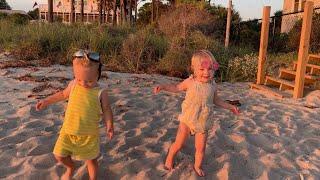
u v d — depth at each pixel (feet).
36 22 22.86
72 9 40.37
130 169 5.77
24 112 8.07
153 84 12.32
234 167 6.02
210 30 26.58
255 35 27.43
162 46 17.72
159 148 6.57
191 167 5.86
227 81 14.96
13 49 16.38
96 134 5.14
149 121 8.00
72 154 5.10
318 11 28.58
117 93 10.34
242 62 15.81
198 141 5.63
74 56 5.05
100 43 17.54
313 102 10.88
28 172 5.53
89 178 5.46
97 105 5.09
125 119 8.11
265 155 6.57
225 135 7.25
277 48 25.43
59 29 19.07
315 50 20.38
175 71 15.26
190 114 5.52
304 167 6.34
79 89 5.10
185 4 28.45
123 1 51.52
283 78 13.15
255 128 7.95
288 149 6.98
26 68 13.73
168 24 24.31
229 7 21.86
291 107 10.14
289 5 32.78
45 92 10.18
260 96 11.75
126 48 16.72
